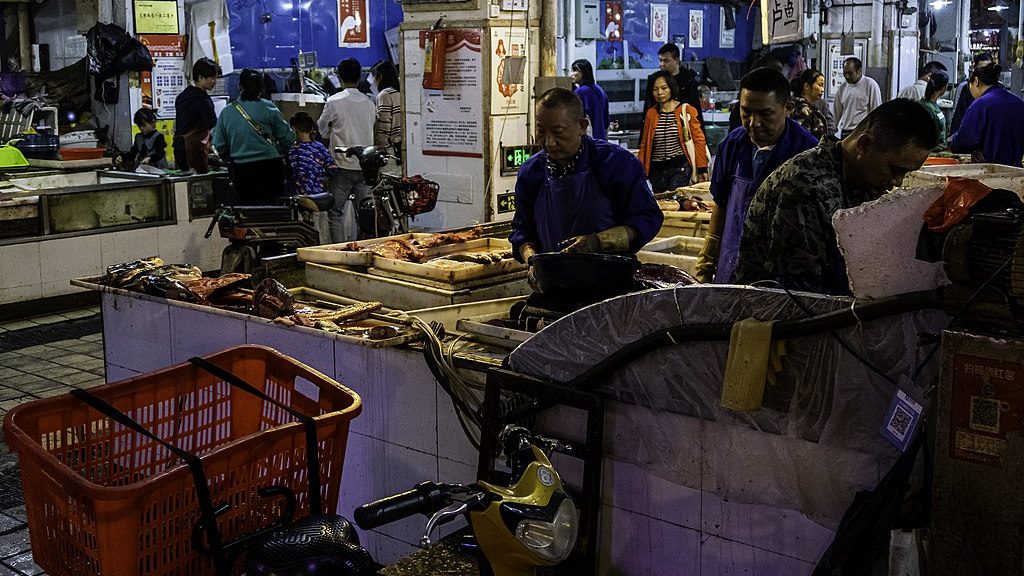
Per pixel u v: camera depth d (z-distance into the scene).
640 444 3.06
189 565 2.82
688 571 3.04
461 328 3.88
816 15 15.77
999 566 2.17
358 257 4.84
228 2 13.20
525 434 2.40
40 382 6.39
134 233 8.61
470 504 2.09
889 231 2.39
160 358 4.67
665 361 2.93
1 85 12.23
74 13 12.81
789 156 4.05
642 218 3.85
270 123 9.05
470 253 5.15
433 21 8.49
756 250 2.99
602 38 15.73
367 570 2.59
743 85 4.00
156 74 12.45
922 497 2.46
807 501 2.76
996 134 8.37
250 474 2.90
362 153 7.97
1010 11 18.72
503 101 8.36
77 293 8.34
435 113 8.64
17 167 9.41
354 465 3.91
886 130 2.74
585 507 3.09
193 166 9.39
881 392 2.56
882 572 2.50
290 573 2.51
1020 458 2.11
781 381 2.72
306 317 4.09
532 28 8.48
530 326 3.61
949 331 2.18
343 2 14.68
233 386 3.55
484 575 2.34
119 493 2.59
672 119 9.30
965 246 2.19
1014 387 2.09
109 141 12.57
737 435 2.85
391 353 3.68
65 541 2.79
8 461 5.10
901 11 15.55
